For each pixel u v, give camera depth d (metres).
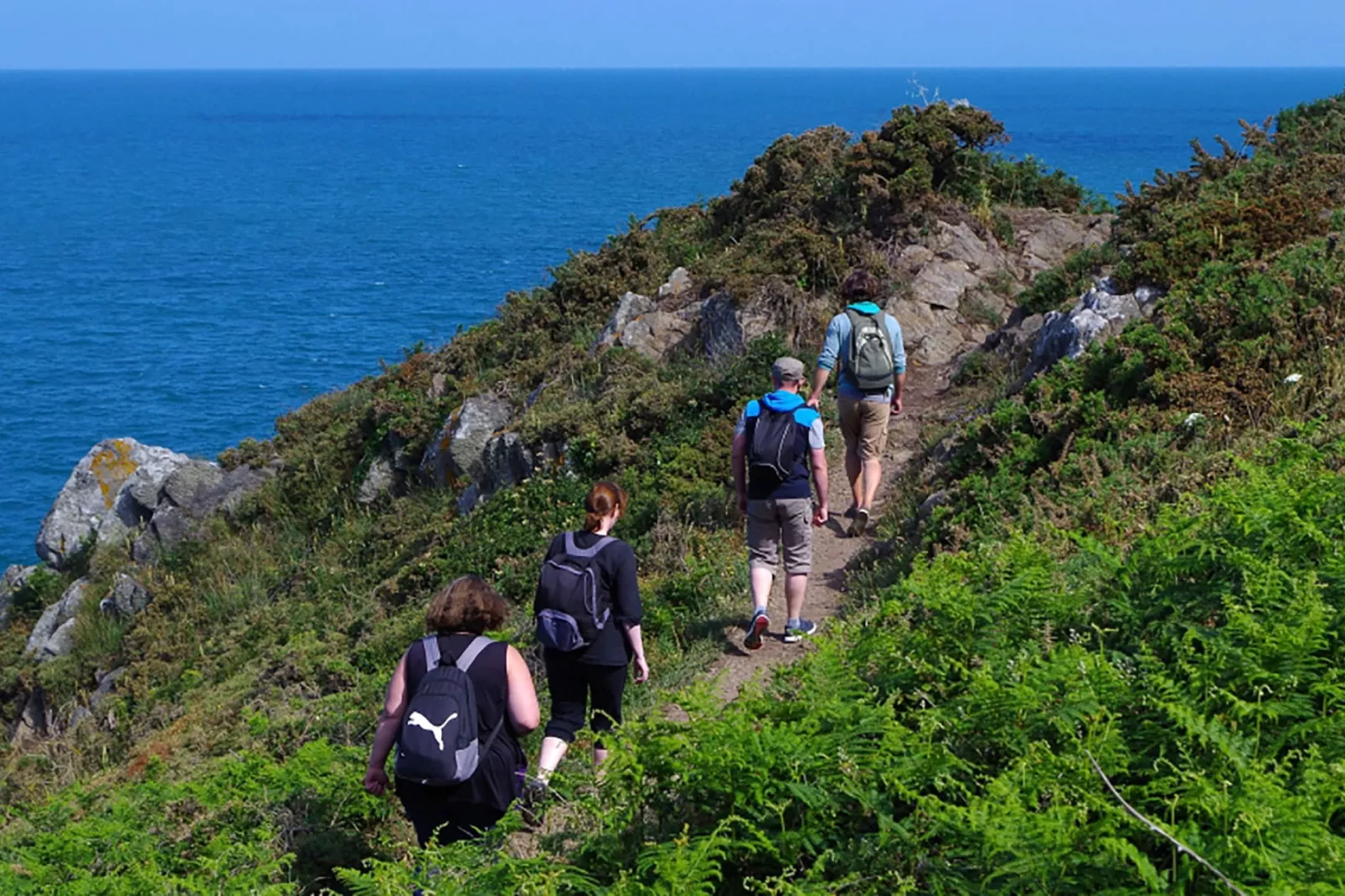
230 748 10.80
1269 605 4.77
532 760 8.02
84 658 19.02
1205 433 8.97
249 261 91.75
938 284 17.56
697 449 13.91
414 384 22.31
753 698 5.12
